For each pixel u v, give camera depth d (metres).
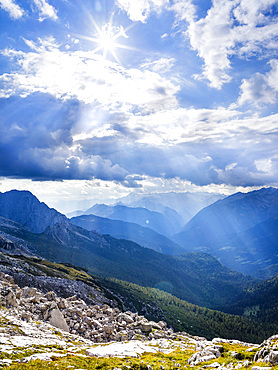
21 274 164.88
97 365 36.06
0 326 49.41
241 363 32.91
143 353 49.94
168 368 37.56
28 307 71.31
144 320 94.75
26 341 44.12
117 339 70.75
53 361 35.31
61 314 70.75
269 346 34.12
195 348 56.69
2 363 31.77
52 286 175.75
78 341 57.19
